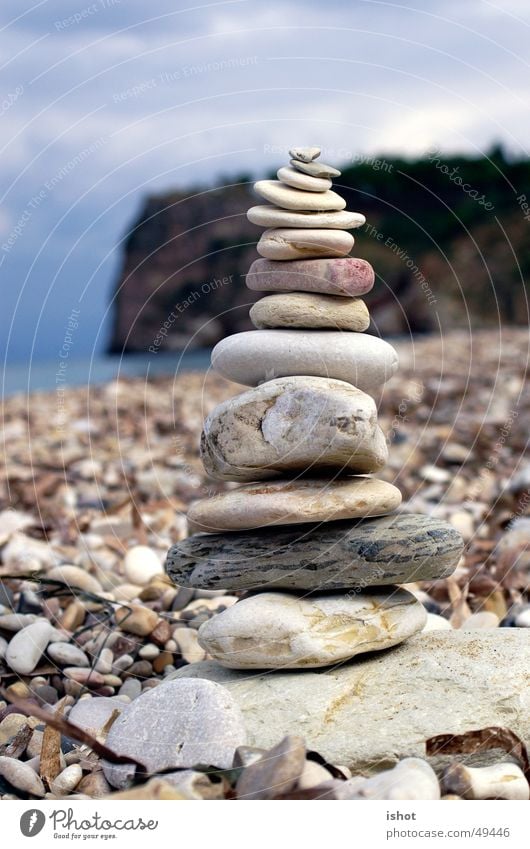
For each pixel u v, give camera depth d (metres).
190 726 0.60
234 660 0.65
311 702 0.62
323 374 0.68
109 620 0.83
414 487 1.33
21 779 0.62
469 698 0.62
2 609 0.85
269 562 0.67
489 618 0.83
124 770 0.60
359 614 0.66
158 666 0.79
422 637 0.69
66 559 1.01
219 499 0.68
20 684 0.75
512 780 0.58
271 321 0.69
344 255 0.70
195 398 2.27
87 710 0.70
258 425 0.66
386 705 0.62
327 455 0.65
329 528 0.68
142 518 1.18
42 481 1.38
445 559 0.67
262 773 0.57
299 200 0.68
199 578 0.69
